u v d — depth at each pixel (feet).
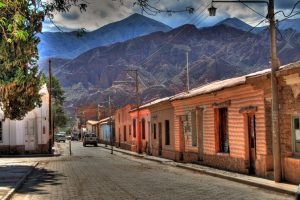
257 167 60.70
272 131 54.54
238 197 43.16
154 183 56.49
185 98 89.81
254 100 61.11
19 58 57.82
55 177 67.72
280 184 50.47
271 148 58.44
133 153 144.25
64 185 56.34
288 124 52.75
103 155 139.64
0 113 130.62
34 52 61.11
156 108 120.78
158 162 102.89
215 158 76.74
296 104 50.72
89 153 153.28
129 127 173.27
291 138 52.54
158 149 120.37
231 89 66.74
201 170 72.33
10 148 132.16
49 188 53.62
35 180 64.03
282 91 53.36
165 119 112.16
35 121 135.44
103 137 270.05
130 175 68.54
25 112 78.64
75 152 160.56
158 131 120.67
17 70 62.13
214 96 75.72
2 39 53.31
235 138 67.97
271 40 53.26
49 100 148.56
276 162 52.65
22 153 132.77
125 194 45.96
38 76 70.44
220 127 76.74
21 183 58.80
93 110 389.39
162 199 42.19
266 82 57.36
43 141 136.26
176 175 68.23
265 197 43.06
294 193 43.91
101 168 84.38
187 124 93.40
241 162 65.57
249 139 64.80
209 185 53.98
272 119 53.21
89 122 342.85
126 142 181.37
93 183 57.57
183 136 99.35
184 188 50.88
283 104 53.21
